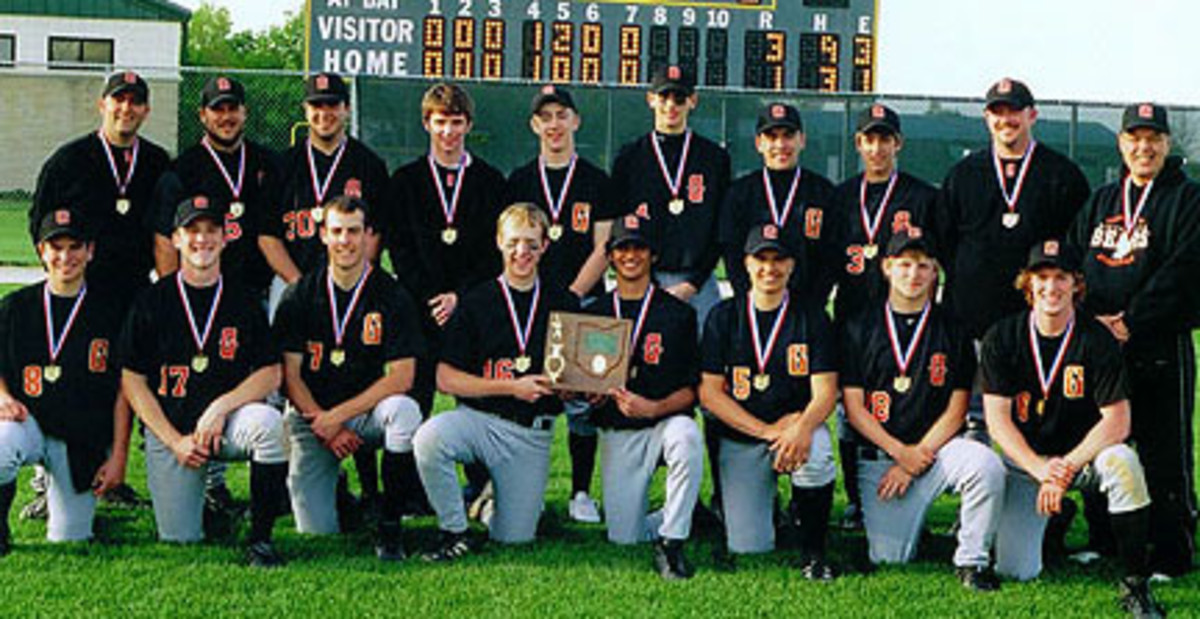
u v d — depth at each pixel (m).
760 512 5.70
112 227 6.06
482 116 18.28
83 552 5.43
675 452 5.32
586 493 6.35
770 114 6.46
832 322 5.71
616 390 5.60
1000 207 5.98
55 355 5.48
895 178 6.38
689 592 5.04
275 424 5.35
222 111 6.32
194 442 5.38
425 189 6.38
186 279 5.57
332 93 6.27
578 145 17.30
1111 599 5.07
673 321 5.74
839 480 7.16
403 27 16.80
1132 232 5.43
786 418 5.55
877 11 17.08
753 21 17.05
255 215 6.50
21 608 4.67
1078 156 17.59
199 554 5.44
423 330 6.39
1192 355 5.64
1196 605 5.04
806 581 5.23
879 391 5.55
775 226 5.66
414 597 4.89
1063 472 5.11
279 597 4.86
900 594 5.07
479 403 5.67
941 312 5.61
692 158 6.72
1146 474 5.44
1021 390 5.34
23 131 27.02
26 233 21.88
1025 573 5.35
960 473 5.26
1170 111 17.44
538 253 5.76
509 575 5.21
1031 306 5.43
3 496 5.34
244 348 5.57
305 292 5.71
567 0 16.89
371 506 6.22
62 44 33.56
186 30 35.75
